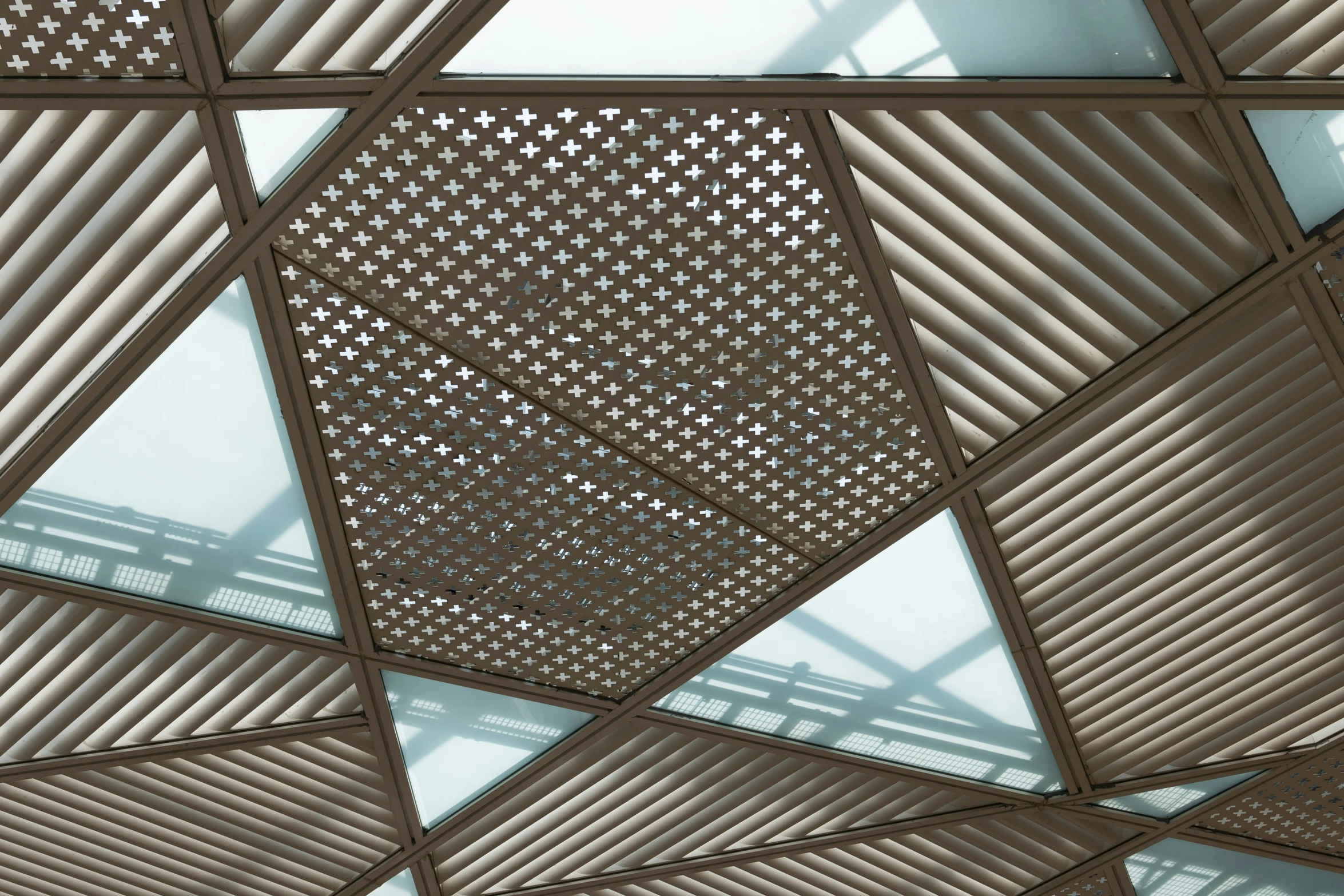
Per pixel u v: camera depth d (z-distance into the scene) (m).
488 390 8.15
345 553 9.07
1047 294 8.21
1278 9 6.86
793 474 8.89
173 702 10.48
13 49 6.28
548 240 7.43
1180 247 8.01
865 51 6.82
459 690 10.27
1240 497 9.57
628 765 11.32
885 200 7.70
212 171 6.89
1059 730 11.12
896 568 9.63
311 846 12.15
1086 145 7.50
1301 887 13.59
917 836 12.48
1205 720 11.24
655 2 6.40
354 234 7.27
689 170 7.21
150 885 12.71
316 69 6.57
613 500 8.91
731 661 10.29
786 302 7.95
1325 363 8.70
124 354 7.61
